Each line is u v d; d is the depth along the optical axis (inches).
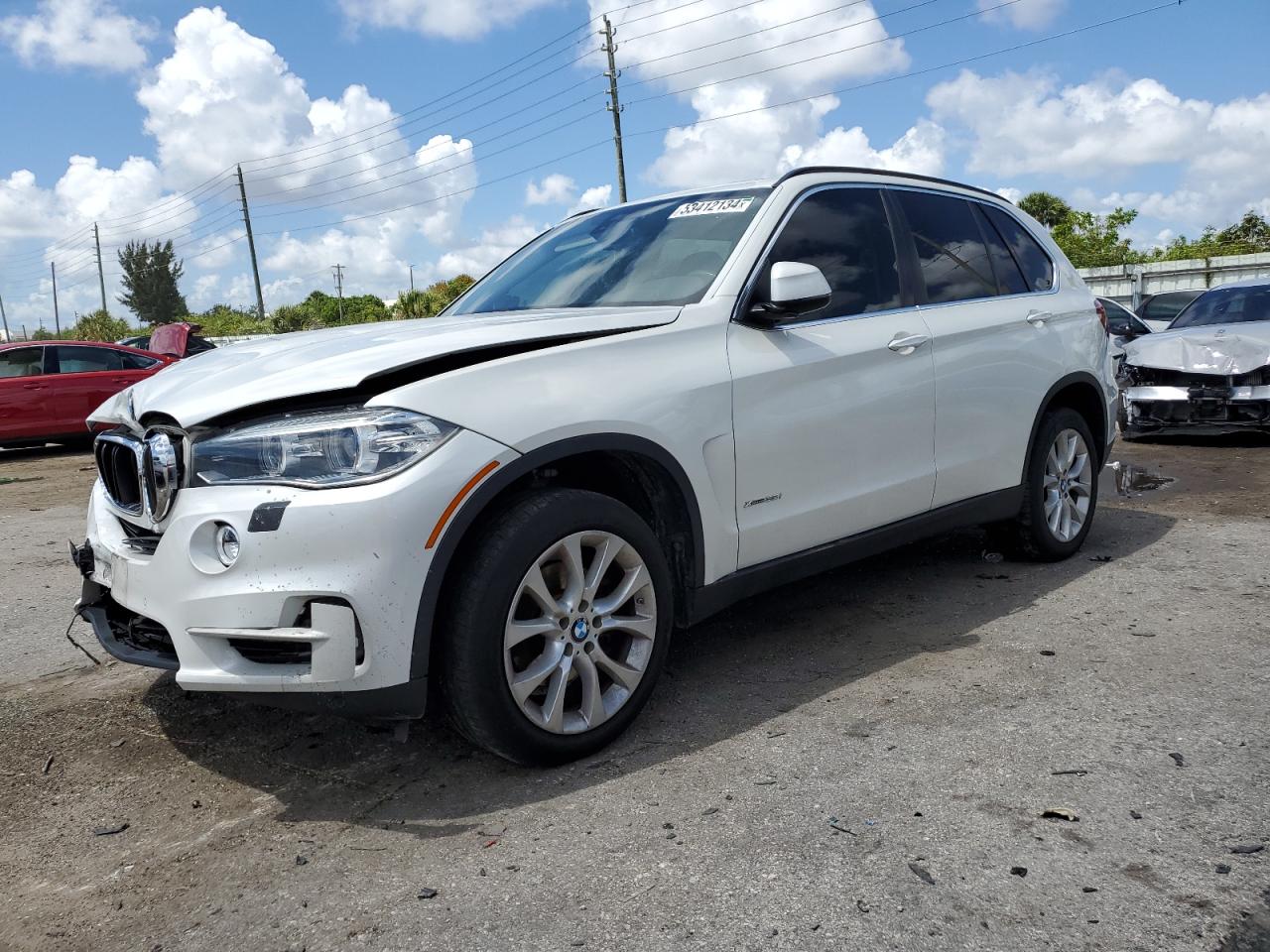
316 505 100.5
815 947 79.7
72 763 122.4
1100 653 144.2
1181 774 106.0
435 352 110.3
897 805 101.7
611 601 118.0
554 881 91.3
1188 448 351.6
